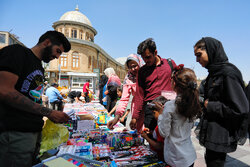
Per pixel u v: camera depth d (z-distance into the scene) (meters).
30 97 1.19
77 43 24.03
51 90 6.59
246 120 1.28
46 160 1.20
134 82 2.21
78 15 32.66
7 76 0.98
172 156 1.32
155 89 1.88
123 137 2.04
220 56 1.38
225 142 1.26
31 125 1.13
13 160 1.07
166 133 1.31
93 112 3.55
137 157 1.65
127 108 2.89
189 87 1.24
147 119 1.96
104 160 1.58
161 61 1.93
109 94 4.00
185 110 1.24
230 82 1.22
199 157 2.84
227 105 1.24
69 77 15.79
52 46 1.25
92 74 15.62
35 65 1.20
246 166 2.52
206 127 1.39
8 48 1.07
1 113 1.03
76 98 7.06
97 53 29.52
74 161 1.26
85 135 2.08
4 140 1.05
